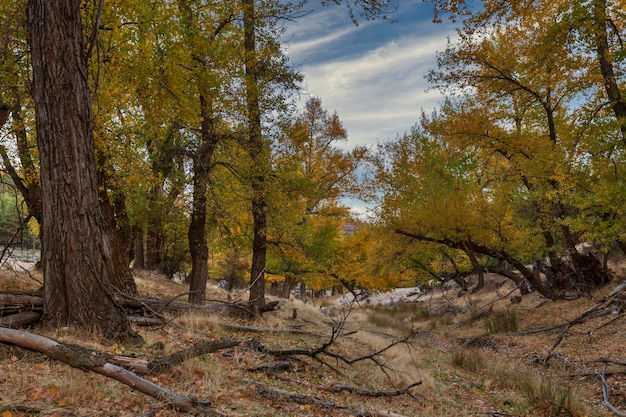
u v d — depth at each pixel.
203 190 13.27
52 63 6.38
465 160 20.58
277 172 14.09
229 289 25.64
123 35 9.64
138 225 17.31
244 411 4.84
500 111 18.44
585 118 15.05
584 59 14.31
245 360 7.32
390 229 21.27
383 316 24.75
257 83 13.63
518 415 7.83
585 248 23.45
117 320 6.65
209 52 11.91
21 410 3.73
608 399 8.98
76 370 4.88
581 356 11.85
